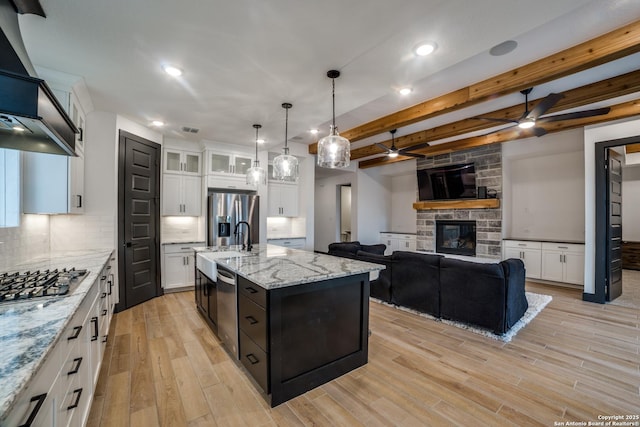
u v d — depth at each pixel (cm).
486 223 589
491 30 193
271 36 200
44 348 96
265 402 194
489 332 307
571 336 297
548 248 511
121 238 370
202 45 210
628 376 224
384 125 431
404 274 380
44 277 185
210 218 477
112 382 216
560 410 186
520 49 250
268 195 583
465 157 621
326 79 262
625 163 554
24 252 259
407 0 166
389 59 229
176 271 461
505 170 583
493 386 212
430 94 347
